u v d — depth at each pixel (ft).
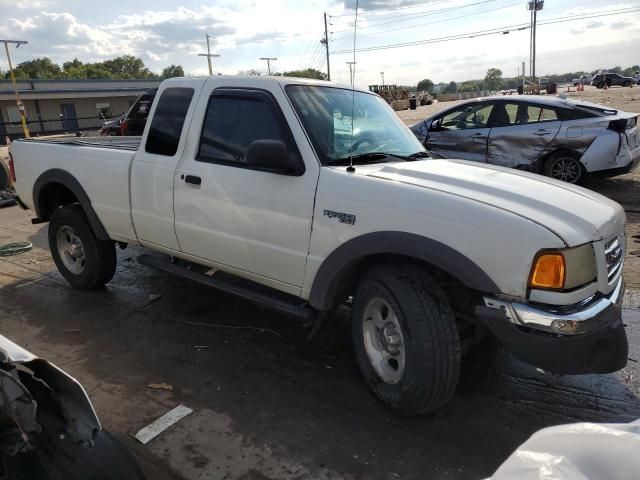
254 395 11.35
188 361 12.84
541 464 4.59
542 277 8.52
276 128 11.65
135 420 10.51
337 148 11.51
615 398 11.18
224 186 12.26
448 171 11.13
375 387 10.69
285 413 10.69
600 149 27.81
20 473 6.63
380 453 9.48
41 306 16.24
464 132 31.27
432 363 9.43
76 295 17.08
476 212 8.98
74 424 6.82
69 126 148.36
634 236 21.39
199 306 16.10
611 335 8.89
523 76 251.80
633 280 17.19
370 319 10.71
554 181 11.51
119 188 14.78
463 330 10.66
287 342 13.82
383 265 10.18
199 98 13.15
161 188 13.66
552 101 29.25
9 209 31.37
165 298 16.74
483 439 9.87
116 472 6.91
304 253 11.12
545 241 8.47
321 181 10.75
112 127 52.95
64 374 6.85
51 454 6.72
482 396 11.31
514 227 8.66
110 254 16.74
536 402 11.07
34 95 138.10
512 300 8.79
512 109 30.04
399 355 10.20
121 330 14.53
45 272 19.47
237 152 12.28
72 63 392.47
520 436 9.96
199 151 13.02
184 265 14.93
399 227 9.64
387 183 10.02
